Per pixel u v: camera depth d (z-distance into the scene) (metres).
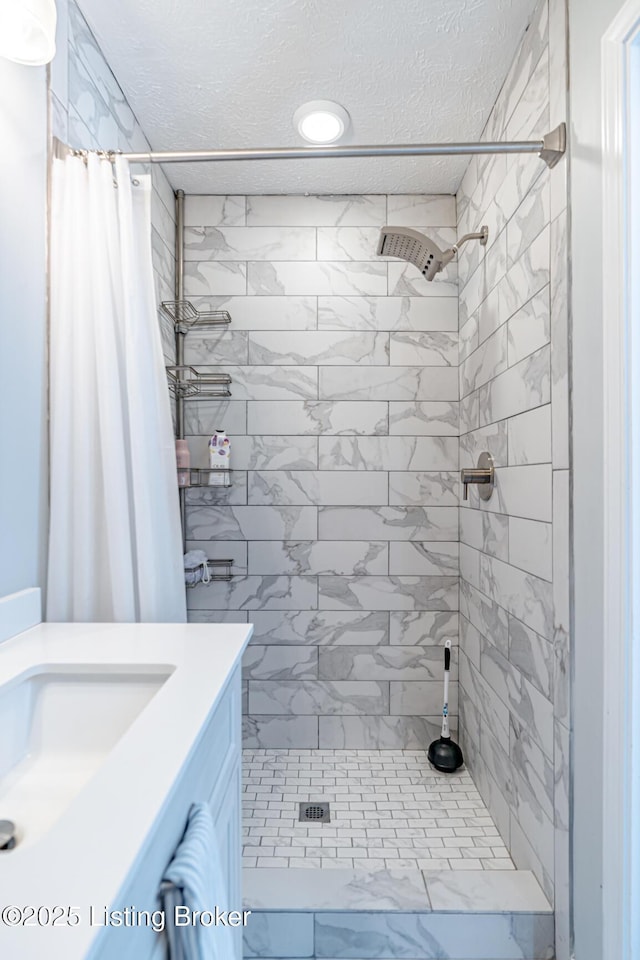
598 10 0.91
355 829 1.50
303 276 1.98
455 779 1.78
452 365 1.98
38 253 1.06
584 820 0.98
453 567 1.97
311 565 1.97
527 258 1.26
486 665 1.62
